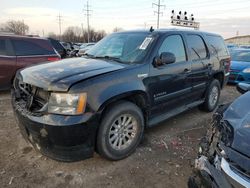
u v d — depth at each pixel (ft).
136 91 10.16
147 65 10.96
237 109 7.68
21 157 10.42
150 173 9.59
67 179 9.09
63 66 10.46
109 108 9.52
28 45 21.58
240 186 5.57
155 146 11.73
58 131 8.24
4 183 8.77
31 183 8.82
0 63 20.04
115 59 11.66
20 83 10.46
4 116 15.28
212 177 6.33
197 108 17.93
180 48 13.44
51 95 8.49
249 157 5.66
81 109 8.44
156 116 12.30
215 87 17.34
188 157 10.85
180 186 8.93
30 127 8.80
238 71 27.78
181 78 13.14
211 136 7.39
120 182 9.00
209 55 16.15
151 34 12.42
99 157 10.55
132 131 10.60
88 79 8.84
